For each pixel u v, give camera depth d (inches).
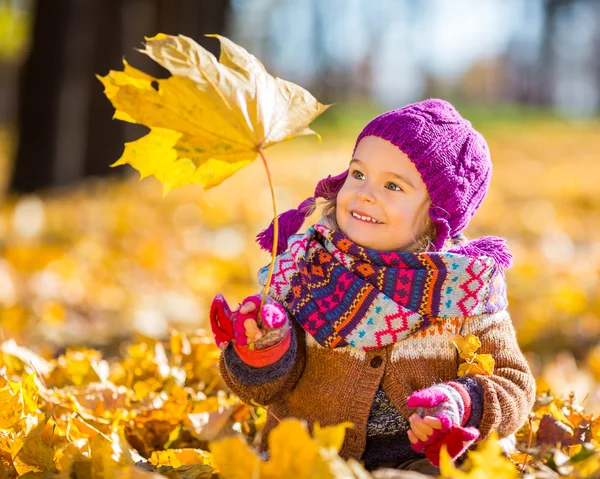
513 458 95.0
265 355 90.6
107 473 83.0
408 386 95.0
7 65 1384.1
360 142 101.3
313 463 71.9
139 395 122.4
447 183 98.1
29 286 256.1
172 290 274.4
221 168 88.0
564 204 514.0
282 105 87.3
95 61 580.7
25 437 92.0
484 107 2105.1
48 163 536.1
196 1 629.3
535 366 192.4
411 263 95.0
